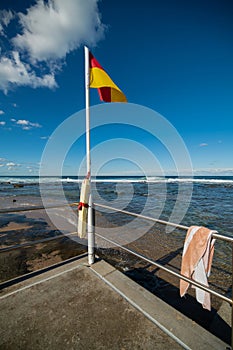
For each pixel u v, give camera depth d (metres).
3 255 5.13
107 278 2.57
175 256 5.35
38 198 16.50
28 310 2.02
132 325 1.84
